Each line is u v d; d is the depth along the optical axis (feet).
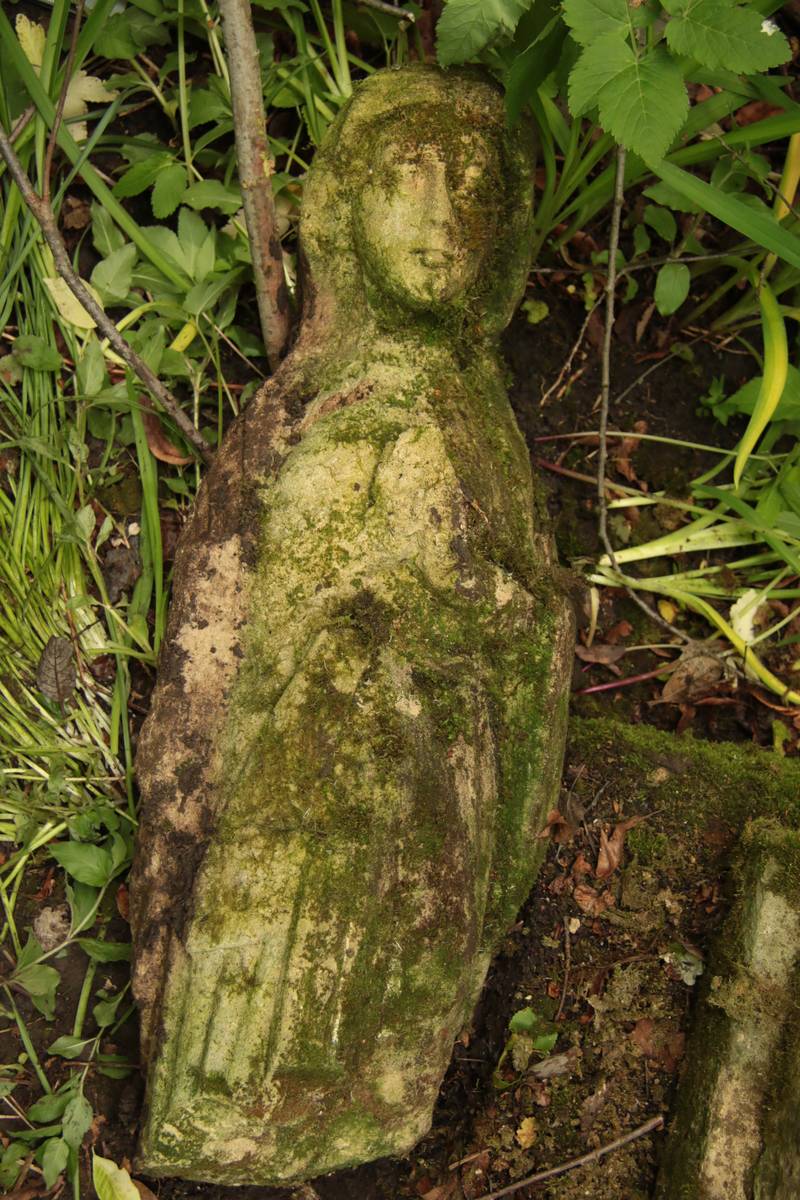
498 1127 4.41
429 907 3.83
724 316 4.86
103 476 4.45
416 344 4.05
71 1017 4.27
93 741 4.34
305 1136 3.84
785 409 4.55
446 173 4.00
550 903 4.52
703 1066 4.29
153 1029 3.91
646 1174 4.37
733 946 4.30
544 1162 4.38
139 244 4.39
